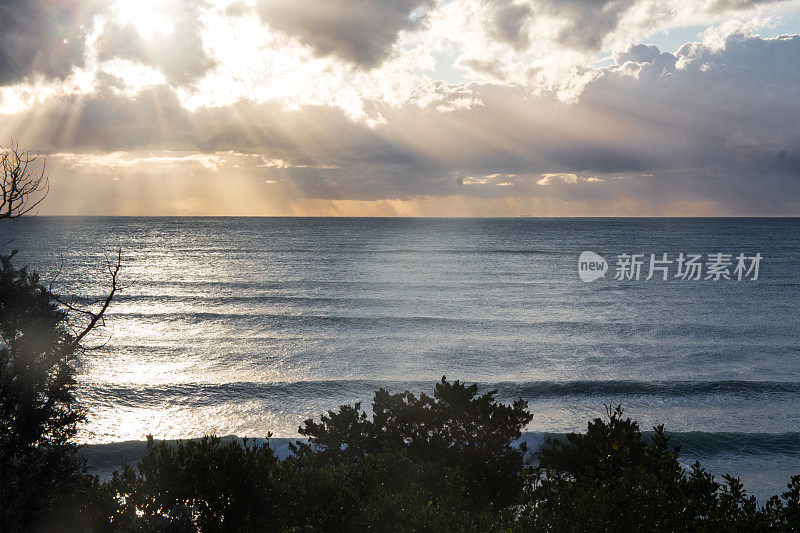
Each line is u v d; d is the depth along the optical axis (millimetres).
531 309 43969
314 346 31859
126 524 5992
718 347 31828
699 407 21703
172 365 27656
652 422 19906
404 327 37125
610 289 55188
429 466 7066
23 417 6777
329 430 9180
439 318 40031
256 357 29375
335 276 64000
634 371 26938
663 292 53125
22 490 6207
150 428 19281
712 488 5945
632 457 6969
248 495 6156
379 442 8875
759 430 19047
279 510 6152
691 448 16938
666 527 5098
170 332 35375
